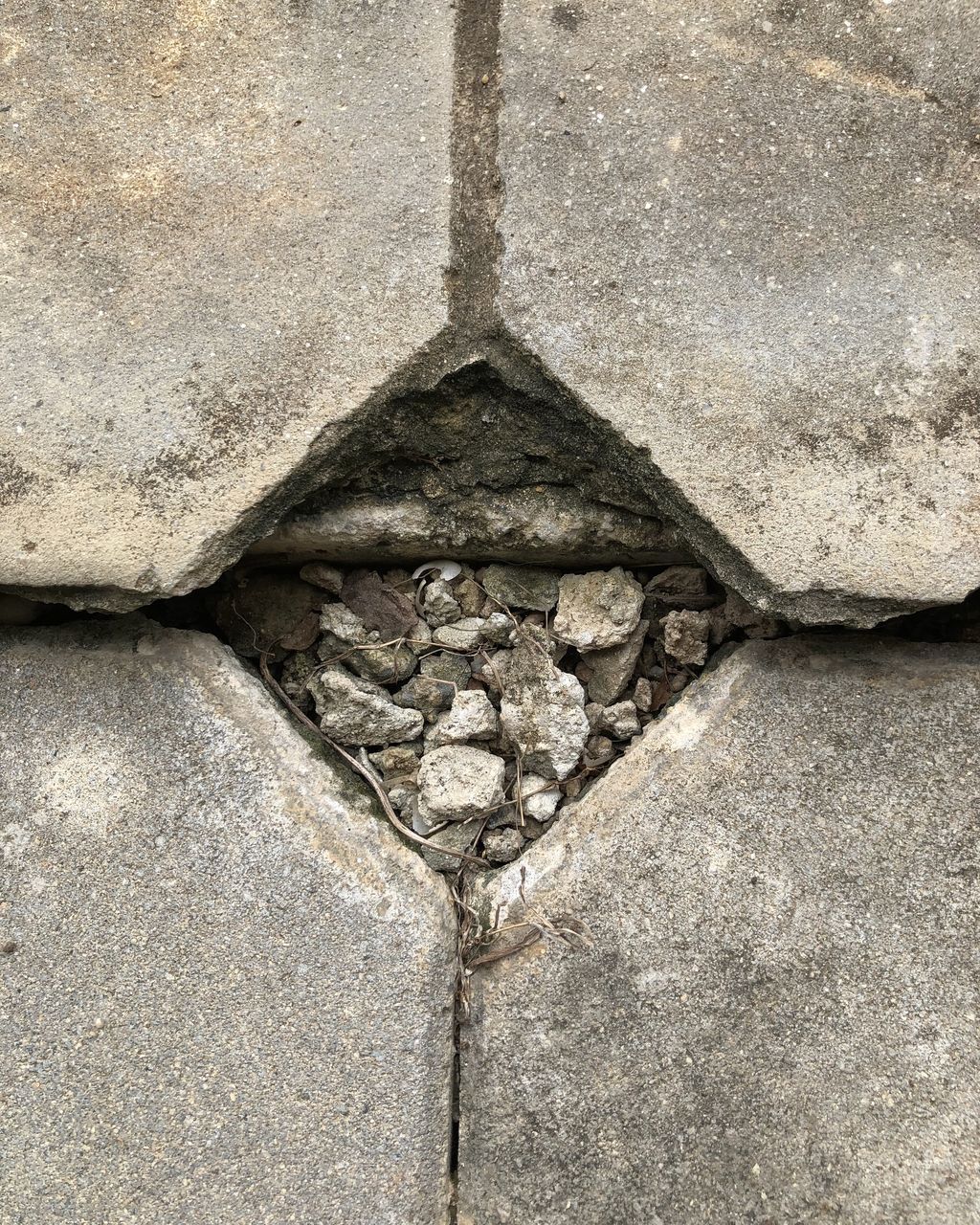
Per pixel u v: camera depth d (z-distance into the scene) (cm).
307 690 32
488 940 29
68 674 29
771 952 28
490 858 31
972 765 28
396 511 30
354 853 29
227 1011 28
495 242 28
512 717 32
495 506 30
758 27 28
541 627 32
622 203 28
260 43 28
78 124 28
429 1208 28
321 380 27
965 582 27
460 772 31
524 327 27
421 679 32
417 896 29
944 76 28
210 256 28
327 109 28
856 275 28
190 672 29
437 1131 28
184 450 27
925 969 27
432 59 28
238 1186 27
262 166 28
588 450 29
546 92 28
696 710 29
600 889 28
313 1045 28
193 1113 28
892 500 27
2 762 29
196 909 28
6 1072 28
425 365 28
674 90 28
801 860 28
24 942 28
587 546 31
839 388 27
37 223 28
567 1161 27
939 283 27
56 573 27
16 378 27
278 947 28
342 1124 28
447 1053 28
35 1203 27
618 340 27
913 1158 27
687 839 28
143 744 29
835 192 28
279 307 28
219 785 29
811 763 28
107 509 27
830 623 28
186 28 29
